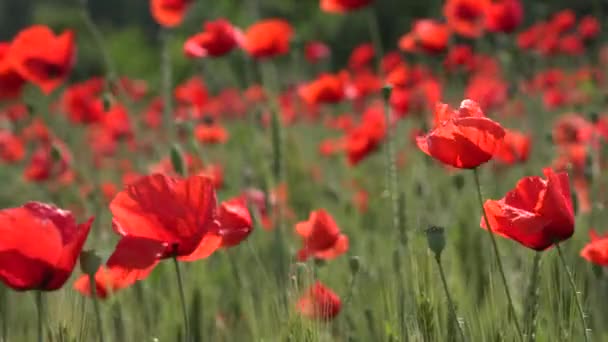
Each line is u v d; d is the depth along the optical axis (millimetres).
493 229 4230
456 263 6125
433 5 36281
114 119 14148
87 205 9414
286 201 10297
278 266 7066
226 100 21141
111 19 73875
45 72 7738
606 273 6035
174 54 34031
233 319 6828
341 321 5684
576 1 29500
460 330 4285
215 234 3830
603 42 20781
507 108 14789
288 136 13219
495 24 11227
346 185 12242
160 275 7246
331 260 6949
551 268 4949
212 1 28203
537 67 19297
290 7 39156
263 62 10664
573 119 10031
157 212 3777
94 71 40906
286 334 4902
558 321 4723
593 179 7965
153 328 6012
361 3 9789
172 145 6895
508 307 4727
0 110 16734
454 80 16391
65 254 3635
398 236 5852
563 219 4102
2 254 3590
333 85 11977
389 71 15391
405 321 4859
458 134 4172
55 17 47875
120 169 14398
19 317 6586
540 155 10602
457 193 8102
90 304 5254
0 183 13969
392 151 6156
